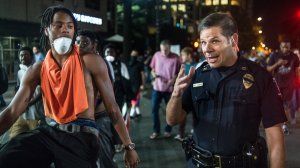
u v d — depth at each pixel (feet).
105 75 9.07
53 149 8.38
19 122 14.35
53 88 8.59
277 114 7.74
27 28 67.67
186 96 8.50
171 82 25.75
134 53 39.93
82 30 13.55
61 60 8.75
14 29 64.08
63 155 8.34
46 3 74.84
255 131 7.97
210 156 7.98
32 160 8.21
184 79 7.92
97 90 9.28
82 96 8.51
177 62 25.96
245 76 7.86
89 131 8.63
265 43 181.78
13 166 8.02
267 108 7.78
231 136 7.84
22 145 8.27
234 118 7.82
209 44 7.77
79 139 8.45
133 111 34.06
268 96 7.80
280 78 26.96
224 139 7.88
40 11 73.56
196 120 8.46
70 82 8.52
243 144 7.83
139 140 25.36
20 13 68.49
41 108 14.19
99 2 93.04
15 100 8.84
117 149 21.80
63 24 8.66
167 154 21.79
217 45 7.73
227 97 7.91
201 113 8.25
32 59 17.95
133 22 146.10
